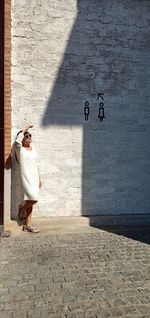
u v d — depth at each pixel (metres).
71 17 6.99
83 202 7.22
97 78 7.20
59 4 6.91
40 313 3.66
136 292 4.14
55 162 7.03
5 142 6.51
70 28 6.99
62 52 6.97
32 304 3.85
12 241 5.97
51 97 6.95
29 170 6.31
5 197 6.53
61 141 7.04
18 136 6.75
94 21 7.12
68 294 4.08
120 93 7.36
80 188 7.20
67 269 4.80
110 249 5.63
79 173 7.18
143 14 7.42
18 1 6.70
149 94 7.52
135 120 7.47
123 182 7.44
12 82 6.72
